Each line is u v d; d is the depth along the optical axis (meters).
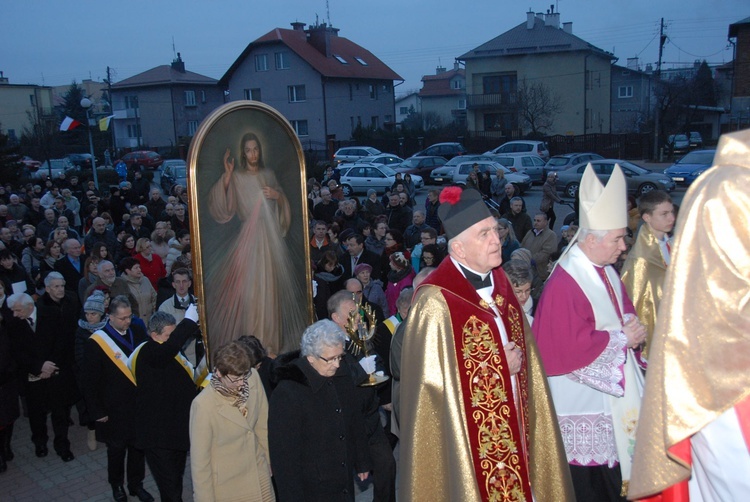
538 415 3.29
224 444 4.23
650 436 1.66
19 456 6.96
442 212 3.26
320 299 7.41
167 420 4.98
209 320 5.65
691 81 44.78
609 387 3.58
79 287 8.52
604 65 51.78
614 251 3.74
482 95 50.34
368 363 4.73
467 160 32.19
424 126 64.31
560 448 3.28
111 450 5.68
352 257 9.55
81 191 22.08
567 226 9.38
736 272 1.47
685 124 47.03
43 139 42.06
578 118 48.84
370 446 4.21
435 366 3.07
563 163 29.53
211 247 5.64
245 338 4.53
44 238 14.22
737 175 1.49
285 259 6.17
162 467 5.02
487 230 3.14
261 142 5.93
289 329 6.22
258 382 4.53
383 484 4.24
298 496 3.64
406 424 3.09
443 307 3.10
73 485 6.24
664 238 4.69
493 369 3.08
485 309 3.13
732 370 1.49
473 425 3.07
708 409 1.51
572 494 3.26
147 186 18.41
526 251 6.39
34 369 6.54
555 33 49.56
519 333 3.28
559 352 3.65
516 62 49.56
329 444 3.80
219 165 5.67
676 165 27.11
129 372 5.59
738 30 32.12
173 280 6.80
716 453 1.56
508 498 3.07
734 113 32.75
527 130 48.12
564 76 48.69
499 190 20.88
